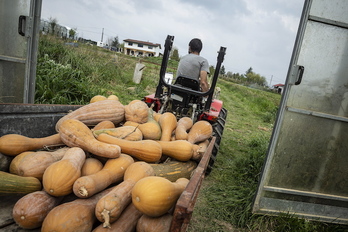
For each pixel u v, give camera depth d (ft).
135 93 34.01
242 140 25.12
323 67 10.36
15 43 12.09
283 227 10.62
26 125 7.86
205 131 9.61
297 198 11.44
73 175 4.98
